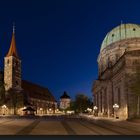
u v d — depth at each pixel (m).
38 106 180.38
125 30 112.38
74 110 186.12
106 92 98.06
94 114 120.44
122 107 72.00
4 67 142.12
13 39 149.62
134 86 63.28
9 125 42.88
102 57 118.25
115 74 82.00
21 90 146.12
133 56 67.25
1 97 126.38
